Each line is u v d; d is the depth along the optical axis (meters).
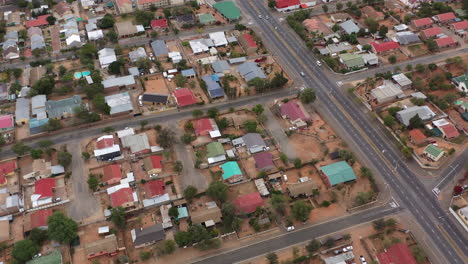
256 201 152.12
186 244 139.38
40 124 179.88
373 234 145.75
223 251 140.88
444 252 141.00
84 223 147.25
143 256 136.12
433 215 152.25
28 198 155.88
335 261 135.00
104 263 136.75
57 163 167.50
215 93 198.62
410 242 143.62
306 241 143.88
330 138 181.62
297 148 177.12
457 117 189.88
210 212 148.38
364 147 178.12
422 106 193.75
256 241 144.00
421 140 178.12
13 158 169.25
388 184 163.00
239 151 174.88
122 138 174.62
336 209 154.12
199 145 175.88
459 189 156.38
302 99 193.75
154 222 149.00
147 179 162.25
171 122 187.38
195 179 163.38
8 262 136.25
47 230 141.12
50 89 198.75
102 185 159.12
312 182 159.12
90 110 191.62
